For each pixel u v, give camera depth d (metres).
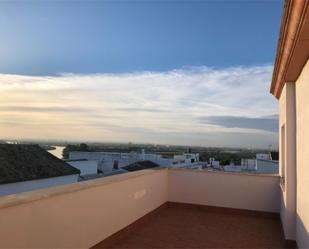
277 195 6.01
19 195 2.74
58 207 3.03
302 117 3.63
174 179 6.67
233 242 4.50
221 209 6.32
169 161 18.08
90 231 3.60
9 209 2.43
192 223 5.46
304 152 3.49
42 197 2.77
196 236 4.72
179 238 4.59
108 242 4.04
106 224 3.98
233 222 5.63
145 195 5.34
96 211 3.73
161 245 4.24
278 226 5.42
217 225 5.38
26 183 11.08
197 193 6.49
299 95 3.91
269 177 6.07
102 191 3.86
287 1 2.28
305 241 3.43
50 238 2.91
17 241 2.51
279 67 4.06
